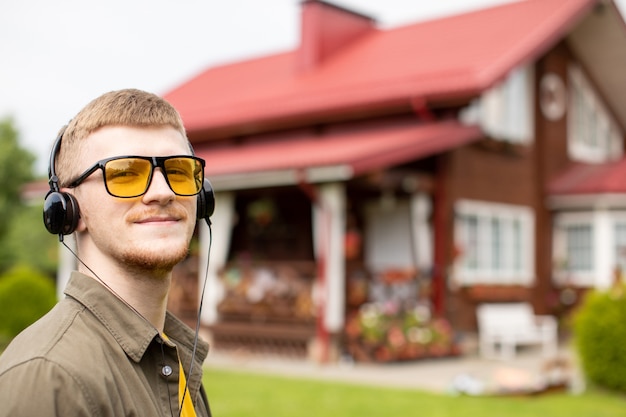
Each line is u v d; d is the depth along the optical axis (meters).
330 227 12.09
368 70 16.52
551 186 17.44
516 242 16.42
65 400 1.60
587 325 10.23
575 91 18.84
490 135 15.60
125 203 1.85
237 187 12.88
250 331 13.17
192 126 18.12
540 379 10.16
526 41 15.08
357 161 11.38
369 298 13.30
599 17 17.55
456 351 13.53
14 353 1.66
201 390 2.21
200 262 14.05
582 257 17.39
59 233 1.92
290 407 8.26
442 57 15.52
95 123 1.89
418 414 8.08
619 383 9.88
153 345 1.85
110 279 1.89
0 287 11.66
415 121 14.66
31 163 30.59
